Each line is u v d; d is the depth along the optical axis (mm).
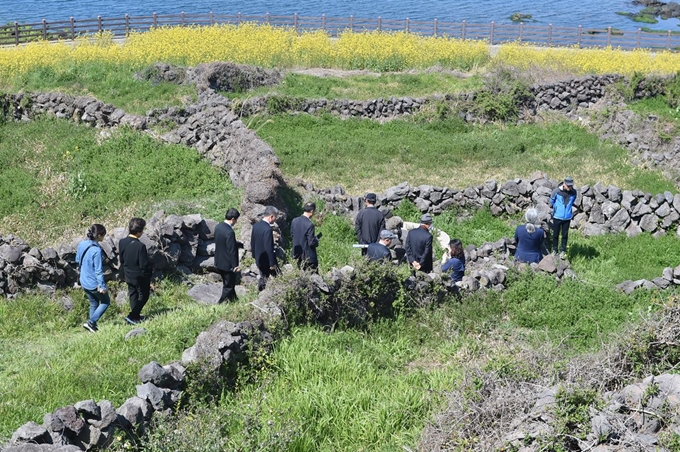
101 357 9500
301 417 8430
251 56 30562
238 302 11555
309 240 12383
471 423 7738
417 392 9008
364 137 23328
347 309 11148
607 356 8500
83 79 26969
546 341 10305
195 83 25375
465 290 12438
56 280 12430
